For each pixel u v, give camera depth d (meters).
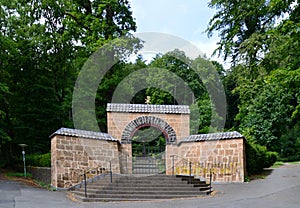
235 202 11.24
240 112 27.50
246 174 17.50
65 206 11.80
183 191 14.37
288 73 14.48
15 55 24.20
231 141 17.30
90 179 16.72
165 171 19.09
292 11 15.62
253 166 18.19
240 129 26.89
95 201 13.22
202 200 12.62
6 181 18.16
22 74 25.64
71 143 16.89
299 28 13.72
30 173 21.33
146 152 22.95
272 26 20.73
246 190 14.37
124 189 14.49
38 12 24.53
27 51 24.91
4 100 25.27
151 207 11.49
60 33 25.47
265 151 19.72
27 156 22.97
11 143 25.58
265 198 11.52
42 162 19.83
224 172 17.19
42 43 24.42
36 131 25.11
